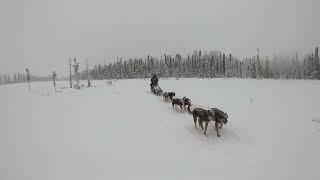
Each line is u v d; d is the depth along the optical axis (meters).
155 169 11.87
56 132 16.59
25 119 19.64
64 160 12.70
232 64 118.62
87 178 10.95
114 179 10.91
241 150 14.09
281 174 11.52
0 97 31.95
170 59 93.31
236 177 11.22
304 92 30.58
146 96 26.98
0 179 10.91
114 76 99.94
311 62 87.62
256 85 38.47
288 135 16.14
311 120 18.81
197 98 25.44
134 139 15.35
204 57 99.81
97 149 14.01
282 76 114.44
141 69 94.69
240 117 19.22
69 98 27.94
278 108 22.00
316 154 13.60
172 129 16.89
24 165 12.22
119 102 24.56
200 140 15.24
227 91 30.28
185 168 12.02
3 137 15.94
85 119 19.16
